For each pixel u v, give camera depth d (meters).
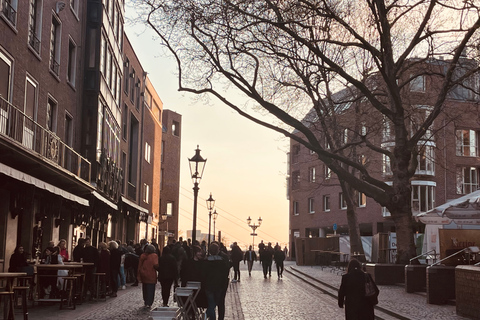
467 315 14.28
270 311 16.36
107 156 33.28
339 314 15.84
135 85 44.97
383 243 31.86
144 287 16.03
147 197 51.81
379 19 20.58
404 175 23.34
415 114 29.16
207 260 12.61
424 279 20.77
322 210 65.75
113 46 34.97
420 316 14.41
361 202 57.50
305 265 50.12
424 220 23.53
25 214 21.77
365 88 21.73
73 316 14.21
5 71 19.38
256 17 19.50
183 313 11.55
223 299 12.74
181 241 29.30
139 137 47.19
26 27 21.25
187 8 19.84
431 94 32.62
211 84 21.64
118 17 36.84
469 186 51.75
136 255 26.03
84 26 30.16
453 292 17.34
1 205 19.44
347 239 42.91
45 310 15.49
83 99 29.94
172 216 69.25
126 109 42.16
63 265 15.85
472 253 19.02
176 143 70.44
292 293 22.80
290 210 74.56
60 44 25.92
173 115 70.12
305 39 19.77
